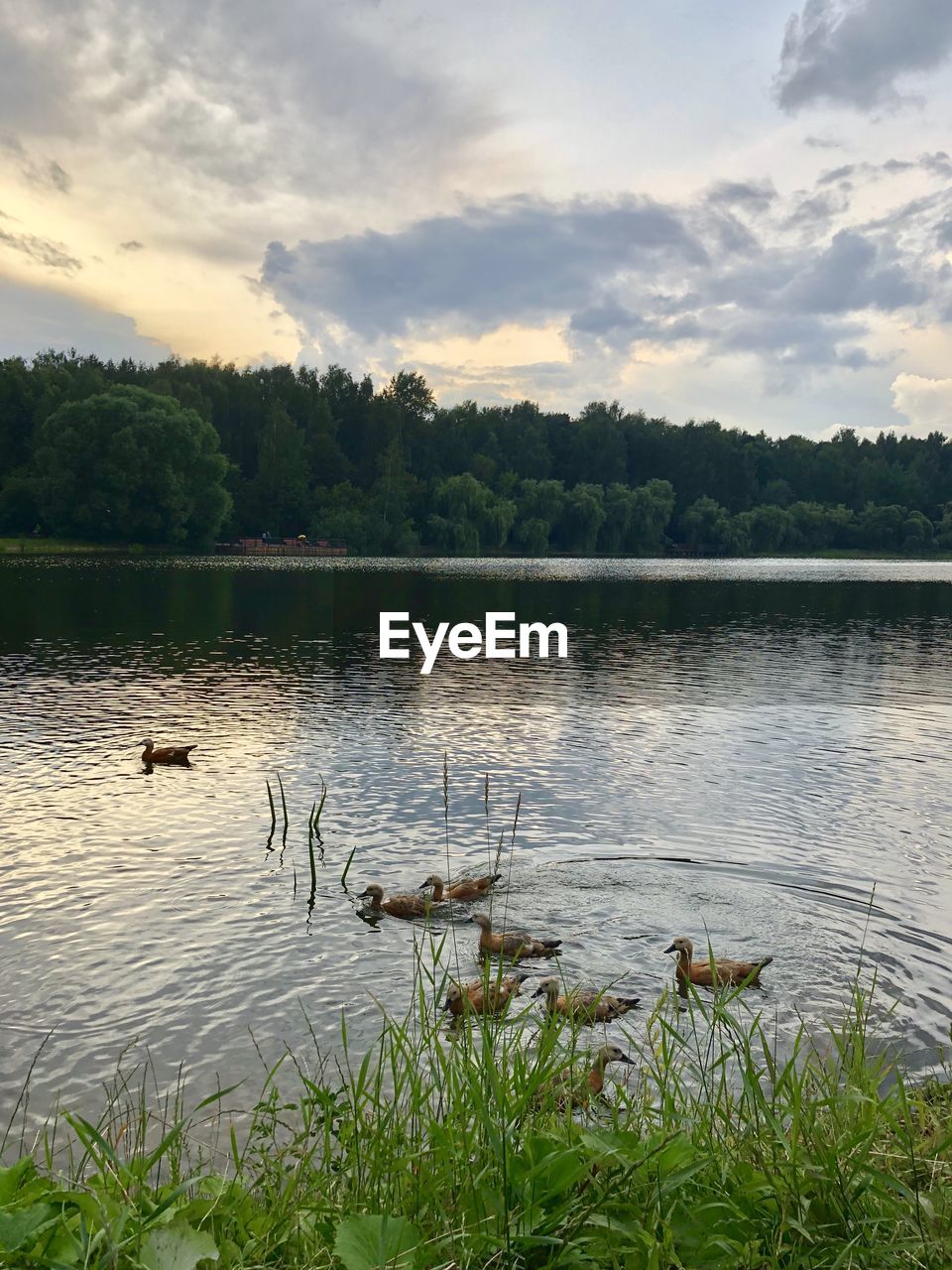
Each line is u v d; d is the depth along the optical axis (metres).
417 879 13.74
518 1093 5.60
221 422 159.62
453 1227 4.52
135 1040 9.21
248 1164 6.68
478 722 25.17
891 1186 4.58
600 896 13.22
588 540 169.12
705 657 39.56
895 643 45.59
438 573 97.50
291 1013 9.81
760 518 186.88
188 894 12.98
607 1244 4.31
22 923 11.91
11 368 130.12
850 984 10.65
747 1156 5.24
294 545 138.88
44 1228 3.90
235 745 21.92
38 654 35.22
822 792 19.00
